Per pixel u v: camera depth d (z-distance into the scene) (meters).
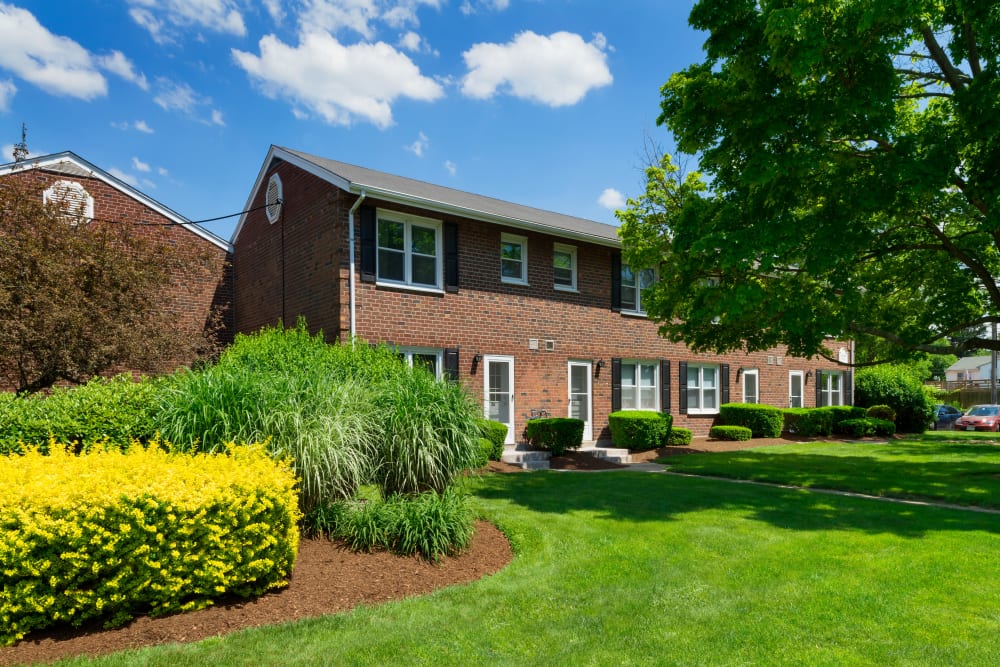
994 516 8.14
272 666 3.74
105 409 7.03
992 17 8.62
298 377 7.24
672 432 17.36
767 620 4.54
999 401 38.56
